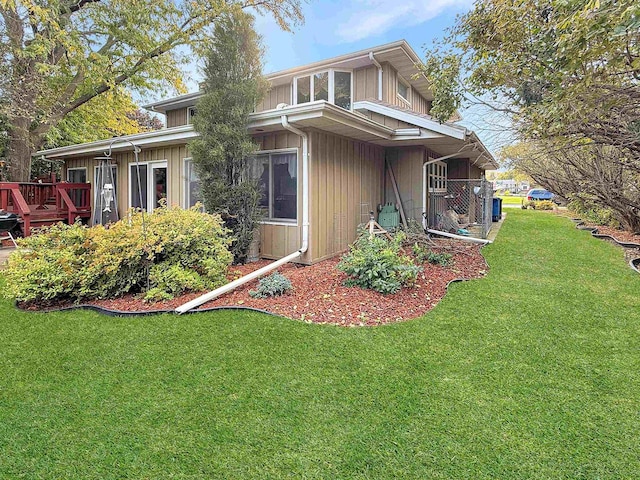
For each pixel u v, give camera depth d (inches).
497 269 243.0
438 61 250.4
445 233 355.9
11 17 390.6
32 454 78.4
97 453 78.7
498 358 119.6
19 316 161.6
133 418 90.1
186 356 122.2
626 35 119.7
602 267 246.4
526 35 187.9
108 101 589.0
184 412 92.5
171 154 345.7
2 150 502.6
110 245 184.4
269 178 280.8
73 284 179.5
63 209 412.2
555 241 351.9
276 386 103.8
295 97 420.2
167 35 513.0
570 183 385.1
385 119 321.7
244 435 84.0
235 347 128.6
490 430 84.8
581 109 159.2
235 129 246.5
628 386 102.5
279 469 74.2
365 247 210.2
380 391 101.0
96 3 470.6
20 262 184.2
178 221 206.5
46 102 448.5
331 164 280.1
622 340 132.4
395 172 360.2
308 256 258.5
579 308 166.7
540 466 74.0
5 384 105.6
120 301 182.1
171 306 172.4
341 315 158.7
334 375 109.5
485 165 562.3
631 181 307.9
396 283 185.9
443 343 131.1
